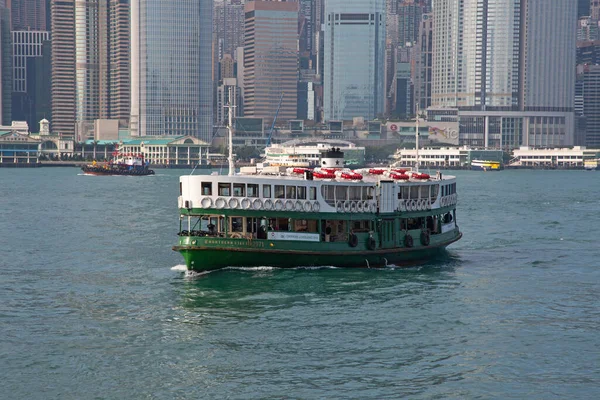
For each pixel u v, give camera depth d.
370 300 92.56
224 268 103.56
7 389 67.25
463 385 67.94
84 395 66.31
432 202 117.31
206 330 81.25
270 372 70.56
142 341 78.19
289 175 112.06
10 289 100.25
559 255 127.75
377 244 110.50
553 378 69.38
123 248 134.62
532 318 86.19
